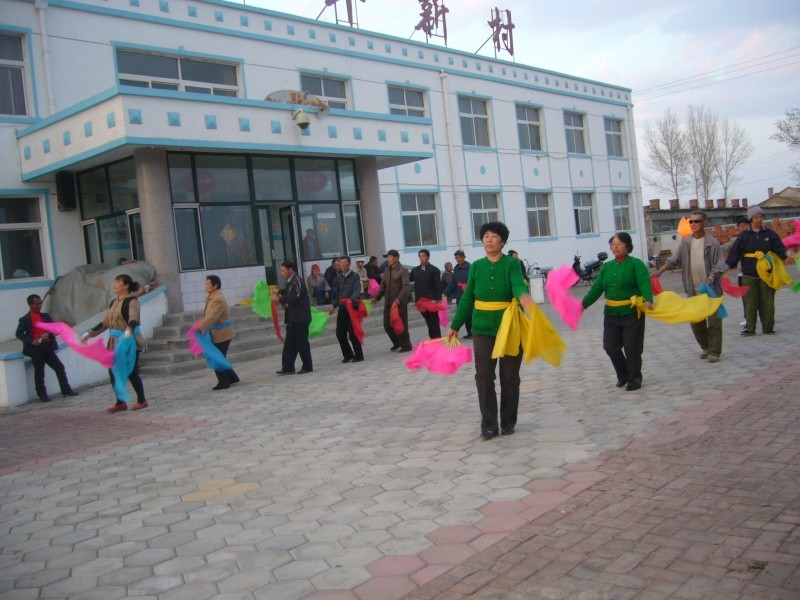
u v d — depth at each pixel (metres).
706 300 7.28
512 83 25.72
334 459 6.05
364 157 18.23
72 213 15.73
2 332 14.40
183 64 17.02
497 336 5.91
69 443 7.80
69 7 15.09
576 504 4.39
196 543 4.43
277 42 18.62
